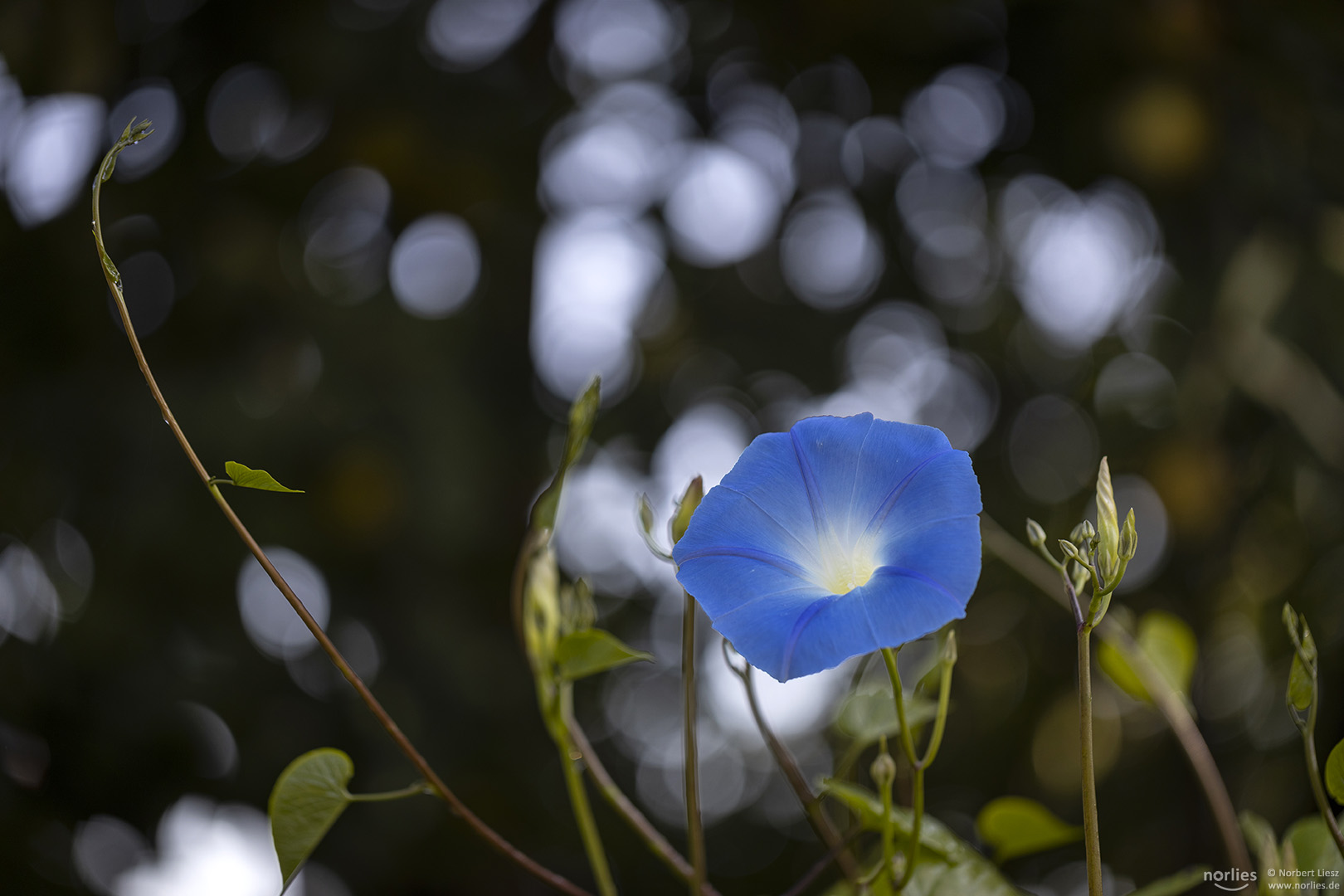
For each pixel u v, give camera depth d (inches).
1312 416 75.1
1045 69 82.7
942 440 37.5
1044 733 85.3
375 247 89.1
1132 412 84.4
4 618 73.8
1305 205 76.2
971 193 94.8
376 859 75.9
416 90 85.7
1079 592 37.7
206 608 77.0
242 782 75.4
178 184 81.0
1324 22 74.3
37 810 71.8
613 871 91.8
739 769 99.0
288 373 81.1
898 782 49.6
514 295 90.7
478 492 82.7
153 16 79.6
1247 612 75.0
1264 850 39.6
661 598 97.0
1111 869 81.0
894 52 86.6
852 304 97.4
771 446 38.1
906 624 36.0
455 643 81.6
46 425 75.9
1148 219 85.3
